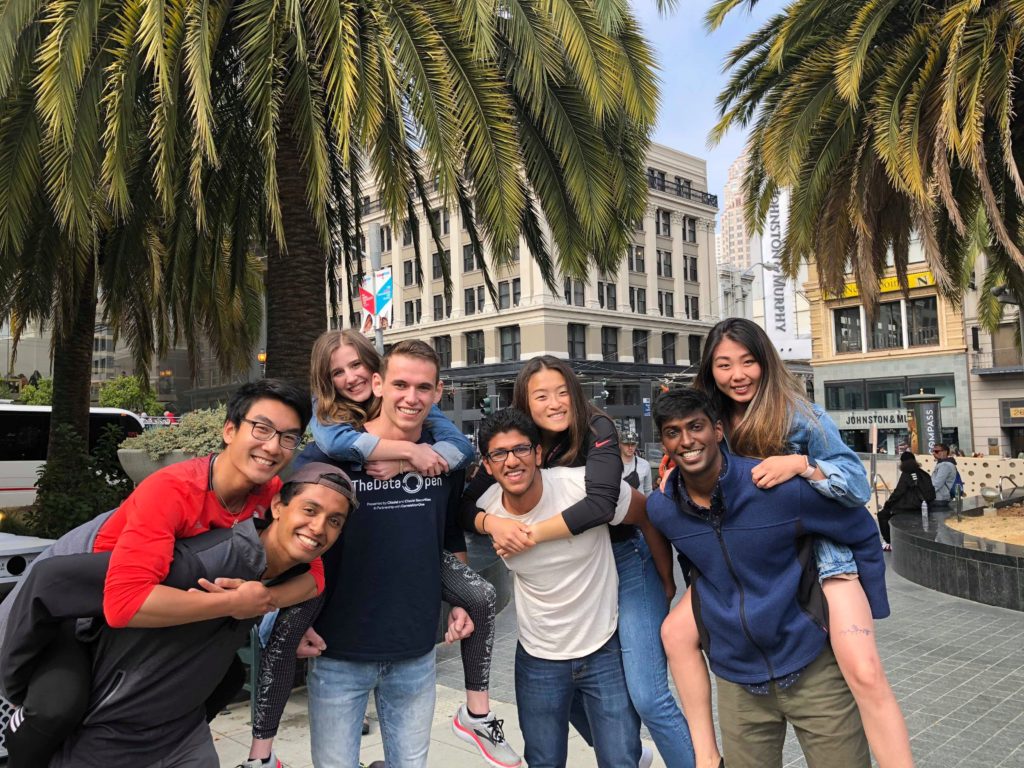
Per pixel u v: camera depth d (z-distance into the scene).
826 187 11.26
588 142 7.28
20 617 1.78
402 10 6.29
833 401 37.47
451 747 3.95
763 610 2.30
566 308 44.62
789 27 9.85
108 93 6.23
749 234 12.91
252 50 6.08
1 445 19.86
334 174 9.80
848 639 2.22
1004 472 19.00
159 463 6.28
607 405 45.00
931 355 34.19
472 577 2.74
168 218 7.95
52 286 11.05
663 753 2.71
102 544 1.93
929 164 9.59
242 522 1.96
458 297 47.34
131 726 1.87
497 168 6.55
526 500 2.68
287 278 7.21
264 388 2.02
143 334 13.79
